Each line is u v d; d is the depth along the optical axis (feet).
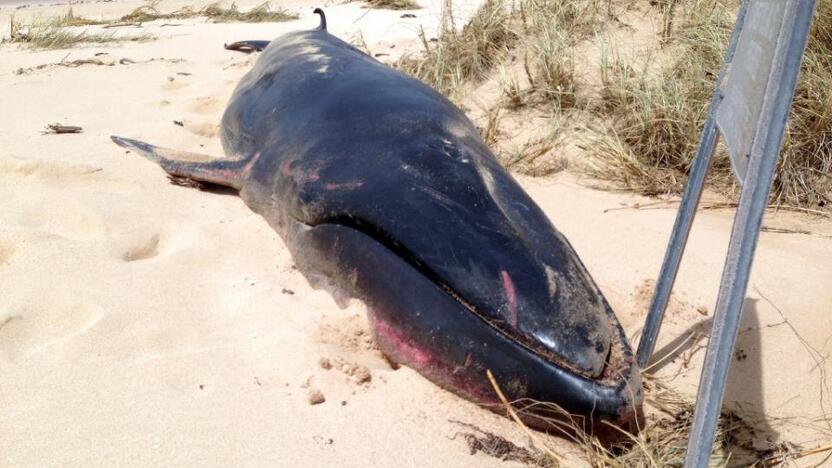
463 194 11.50
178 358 11.06
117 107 22.44
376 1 41.04
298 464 9.36
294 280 13.14
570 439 10.16
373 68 16.26
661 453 9.95
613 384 9.79
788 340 12.13
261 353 11.23
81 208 15.30
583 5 23.91
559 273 10.64
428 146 12.52
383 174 12.10
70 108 22.15
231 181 16.37
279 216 14.39
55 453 9.38
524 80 22.16
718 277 13.84
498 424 10.29
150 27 36.37
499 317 10.19
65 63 27.32
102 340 11.40
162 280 13.07
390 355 11.23
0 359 11.02
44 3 48.83
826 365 11.59
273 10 41.34
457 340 10.42
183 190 17.01
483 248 10.73
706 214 16.71
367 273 11.51
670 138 18.66
